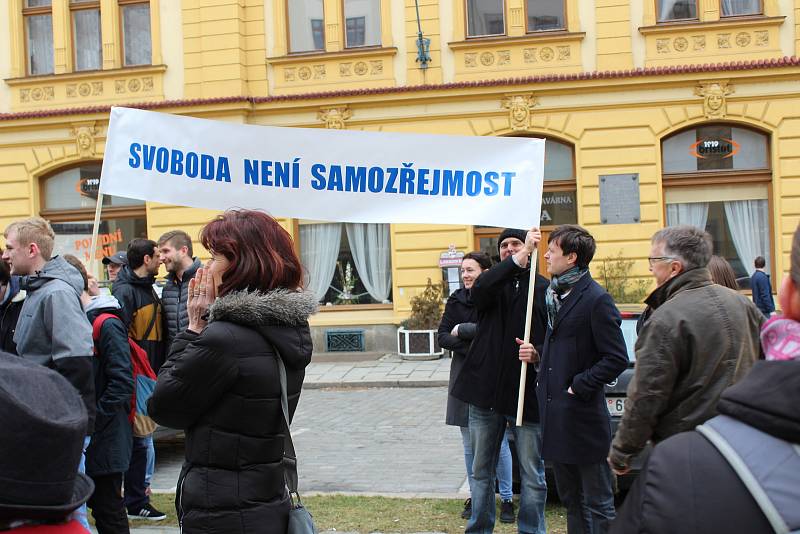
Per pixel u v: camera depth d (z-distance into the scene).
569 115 15.49
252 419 2.79
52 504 1.83
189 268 6.27
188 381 2.72
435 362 14.81
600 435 4.19
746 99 15.04
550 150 15.89
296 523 2.89
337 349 16.39
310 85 16.33
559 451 4.19
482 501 4.76
